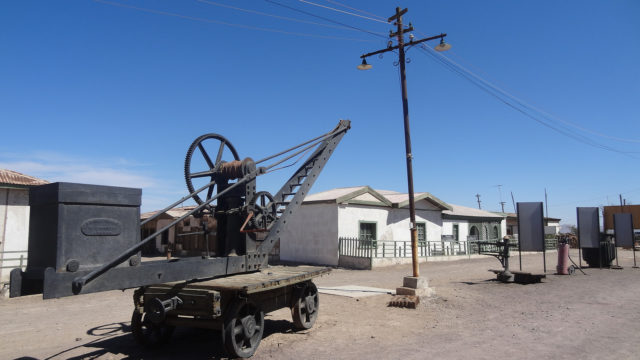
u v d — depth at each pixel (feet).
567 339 23.82
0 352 21.54
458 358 20.34
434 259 79.36
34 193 15.99
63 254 14.58
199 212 24.14
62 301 37.70
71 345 22.85
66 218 14.83
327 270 28.25
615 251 65.72
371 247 65.16
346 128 34.96
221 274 21.85
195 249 85.35
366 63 41.27
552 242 113.09
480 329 26.48
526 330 26.09
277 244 78.54
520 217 52.75
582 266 68.33
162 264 17.95
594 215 64.49
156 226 97.76
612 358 20.22
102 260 15.72
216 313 18.62
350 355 20.86
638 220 139.13
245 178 24.50
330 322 28.37
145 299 21.13
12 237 48.57
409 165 38.65
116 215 16.43
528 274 46.68
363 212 72.74
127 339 24.08
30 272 15.48
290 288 25.40
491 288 43.55
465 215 96.89
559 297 38.24
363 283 48.42
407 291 37.40
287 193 29.86
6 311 33.12
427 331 25.99
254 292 19.95
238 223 24.82
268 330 26.11
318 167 31.94
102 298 39.52
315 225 72.13
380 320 29.01
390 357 20.56
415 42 38.63
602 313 31.14
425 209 84.94
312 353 21.21
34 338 24.47
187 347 22.44
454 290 41.81
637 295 39.27
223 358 20.35
